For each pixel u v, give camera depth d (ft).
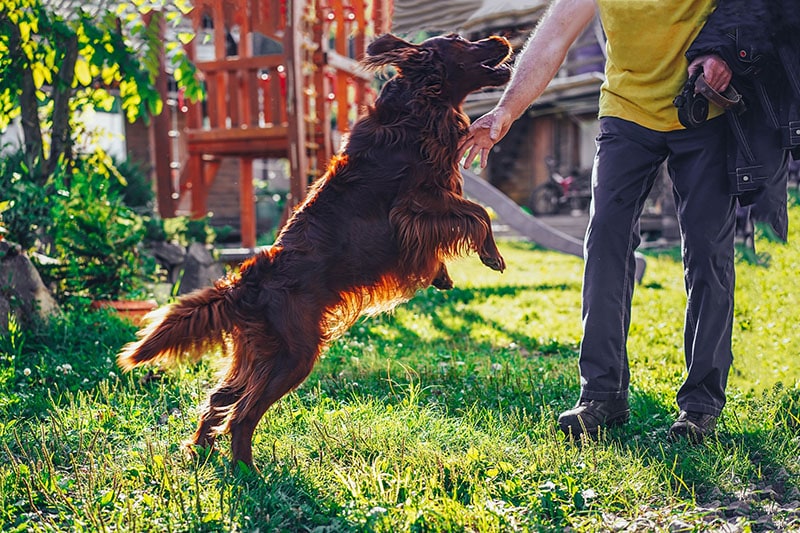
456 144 11.60
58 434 11.17
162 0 20.61
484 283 32.17
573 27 11.74
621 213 11.32
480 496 8.96
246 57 26.66
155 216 27.50
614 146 11.43
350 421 11.23
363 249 10.67
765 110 10.31
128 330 17.03
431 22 28.60
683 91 10.49
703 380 11.16
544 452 10.06
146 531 8.25
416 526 8.11
